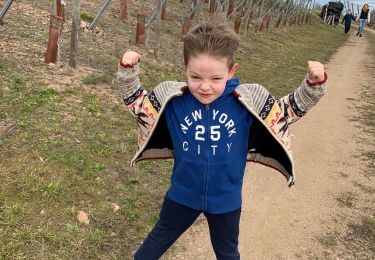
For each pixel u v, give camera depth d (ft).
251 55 18.58
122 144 6.91
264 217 6.01
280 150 3.23
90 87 8.89
